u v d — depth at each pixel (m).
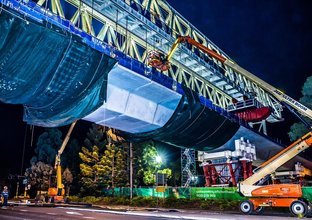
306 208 18.42
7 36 13.06
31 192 58.56
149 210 24.98
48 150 58.25
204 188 30.00
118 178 45.72
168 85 22.14
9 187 65.06
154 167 47.00
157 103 23.56
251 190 20.77
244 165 32.69
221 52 36.22
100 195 45.09
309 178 45.81
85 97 17.06
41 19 14.26
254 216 18.88
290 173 40.44
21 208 26.36
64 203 34.41
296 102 21.61
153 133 25.11
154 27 23.00
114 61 17.55
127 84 20.56
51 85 15.59
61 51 15.04
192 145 28.12
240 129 31.42
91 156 49.66
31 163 58.22
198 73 30.89
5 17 12.79
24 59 14.05
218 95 37.09
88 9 20.30
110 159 46.69
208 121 26.27
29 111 17.98
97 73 16.92
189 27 30.25
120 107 20.98
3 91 14.67
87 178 46.72
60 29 14.66
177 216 18.73
